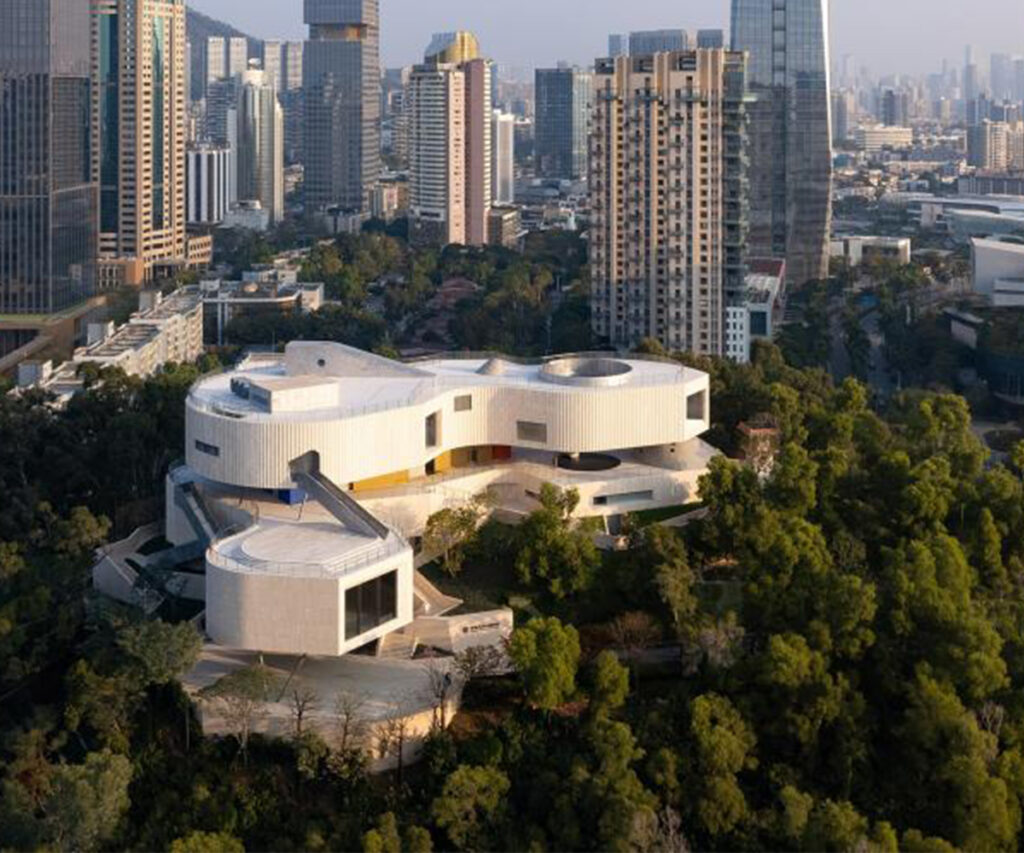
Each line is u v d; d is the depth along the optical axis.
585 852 178.75
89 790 177.25
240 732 195.88
